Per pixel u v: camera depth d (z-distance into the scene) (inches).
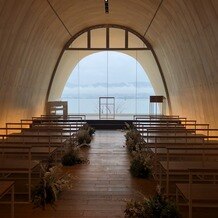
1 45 487.8
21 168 270.5
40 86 807.7
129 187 324.2
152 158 370.3
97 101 940.0
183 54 627.5
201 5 424.2
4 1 421.7
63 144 421.7
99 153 505.0
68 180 306.7
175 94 808.9
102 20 843.4
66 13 679.1
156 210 219.1
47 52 759.1
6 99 579.5
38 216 248.2
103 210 261.1
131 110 929.5
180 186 228.4
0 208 263.1
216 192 214.2
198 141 392.2
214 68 482.3
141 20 754.2
